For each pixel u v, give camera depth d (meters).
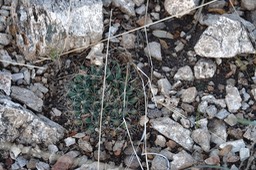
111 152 0.54
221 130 0.54
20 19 0.55
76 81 0.55
